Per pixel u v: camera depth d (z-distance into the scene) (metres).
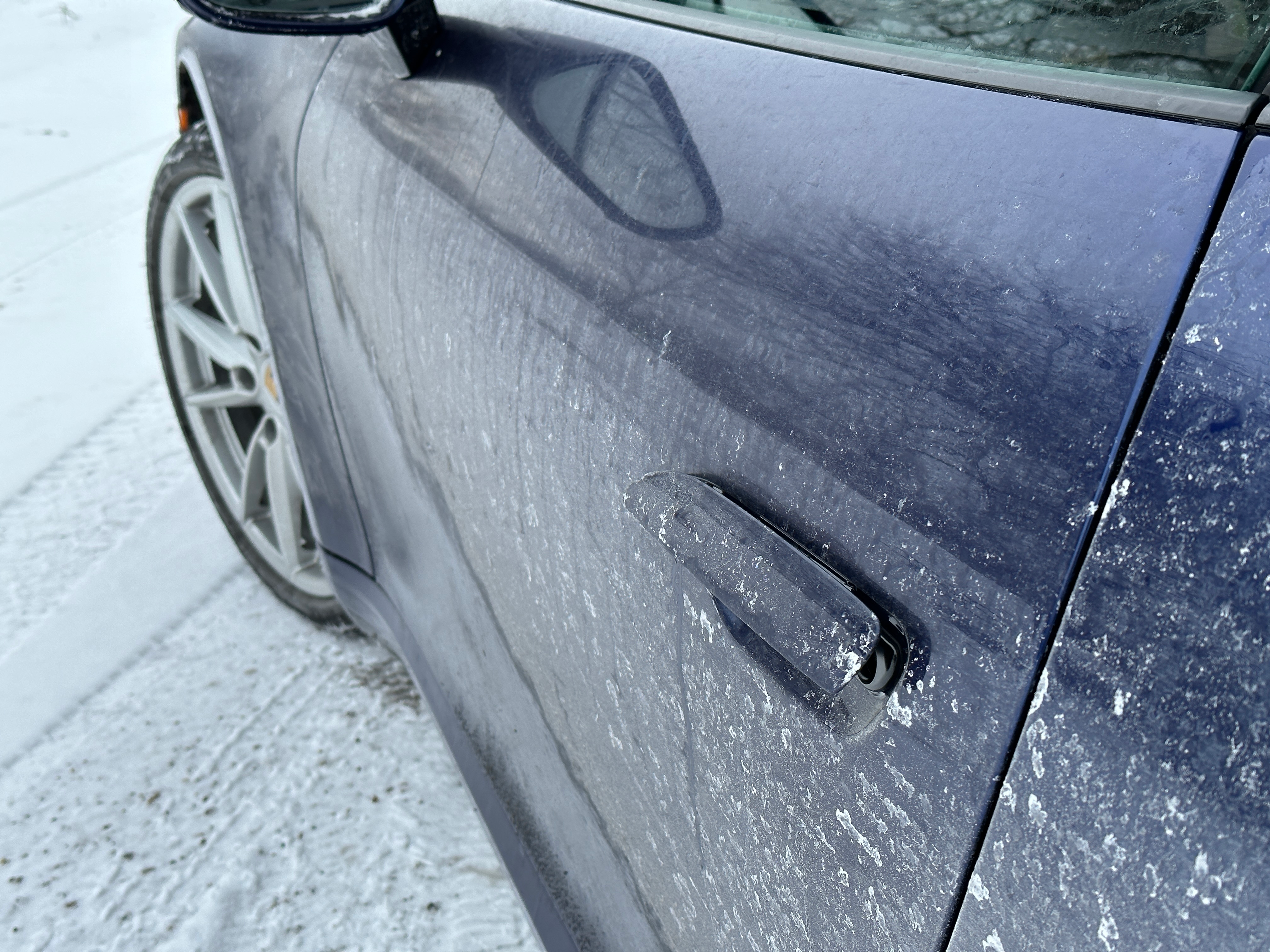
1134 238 0.50
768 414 0.64
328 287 1.35
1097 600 0.46
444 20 1.15
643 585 0.77
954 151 0.60
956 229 0.57
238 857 1.71
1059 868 0.45
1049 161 0.55
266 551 2.20
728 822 0.72
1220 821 0.40
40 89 8.97
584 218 0.84
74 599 2.39
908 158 0.62
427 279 1.07
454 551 1.23
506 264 0.93
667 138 0.79
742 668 0.66
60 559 2.55
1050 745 0.46
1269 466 0.42
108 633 2.27
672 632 0.74
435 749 1.93
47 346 3.93
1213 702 0.41
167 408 3.39
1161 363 0.47
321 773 1.88
